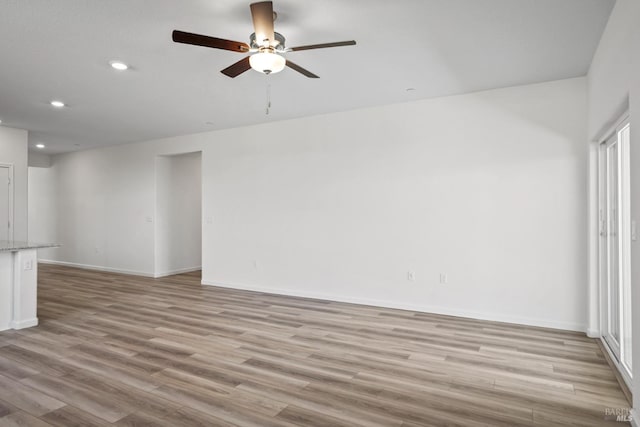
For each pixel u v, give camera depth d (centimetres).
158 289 632
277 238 599
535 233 426
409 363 322
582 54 349
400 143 500
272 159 603
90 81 418
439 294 476
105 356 337
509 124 438
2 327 412
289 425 229
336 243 546
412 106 492
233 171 644
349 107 520
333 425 229
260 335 394
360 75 404
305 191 572
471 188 457
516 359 330
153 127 637
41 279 723
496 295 445
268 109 521
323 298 557
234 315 471
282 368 312
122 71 390
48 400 258
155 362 324
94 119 582
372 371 306
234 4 267
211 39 255
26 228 650
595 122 354
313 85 434
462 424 230
